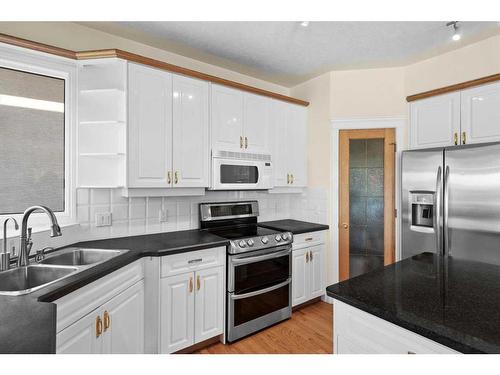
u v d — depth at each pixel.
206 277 2.15
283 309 2.60
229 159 2.55
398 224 2.88
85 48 2.17
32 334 0.86
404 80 2.90
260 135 2.83
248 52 2.62
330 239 3.11
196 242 2.13
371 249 2.99
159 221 2.52
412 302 1.07
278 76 3.21
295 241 2.77
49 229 1.87
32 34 1.95
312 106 3.28
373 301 1.09
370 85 2.99
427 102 2.65
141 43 2.44
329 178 3.11
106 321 1.53
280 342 2.29
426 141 2.66
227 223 2.89
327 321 2.64
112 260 1.65
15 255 1.64
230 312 2.24
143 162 2.08
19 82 1.86
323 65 2.91
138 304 1.83
